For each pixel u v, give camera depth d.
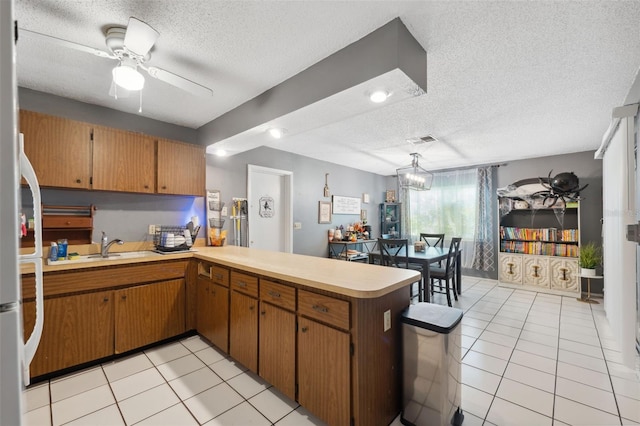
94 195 2.72
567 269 4.36
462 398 1.89
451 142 3.99
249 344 2.09
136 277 2.45
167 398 1.86
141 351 2.50
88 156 2.46
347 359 1.47
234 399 1.86
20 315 0.58
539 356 2.45
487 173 5.34
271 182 4.45
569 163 4.60
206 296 2.64
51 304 2.05
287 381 1.78
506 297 4.27
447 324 1.56
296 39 1.73
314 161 5.06
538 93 2.45
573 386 2.02
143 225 3.02
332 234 5.26
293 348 1.75
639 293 2.08
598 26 1.61
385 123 3.21
